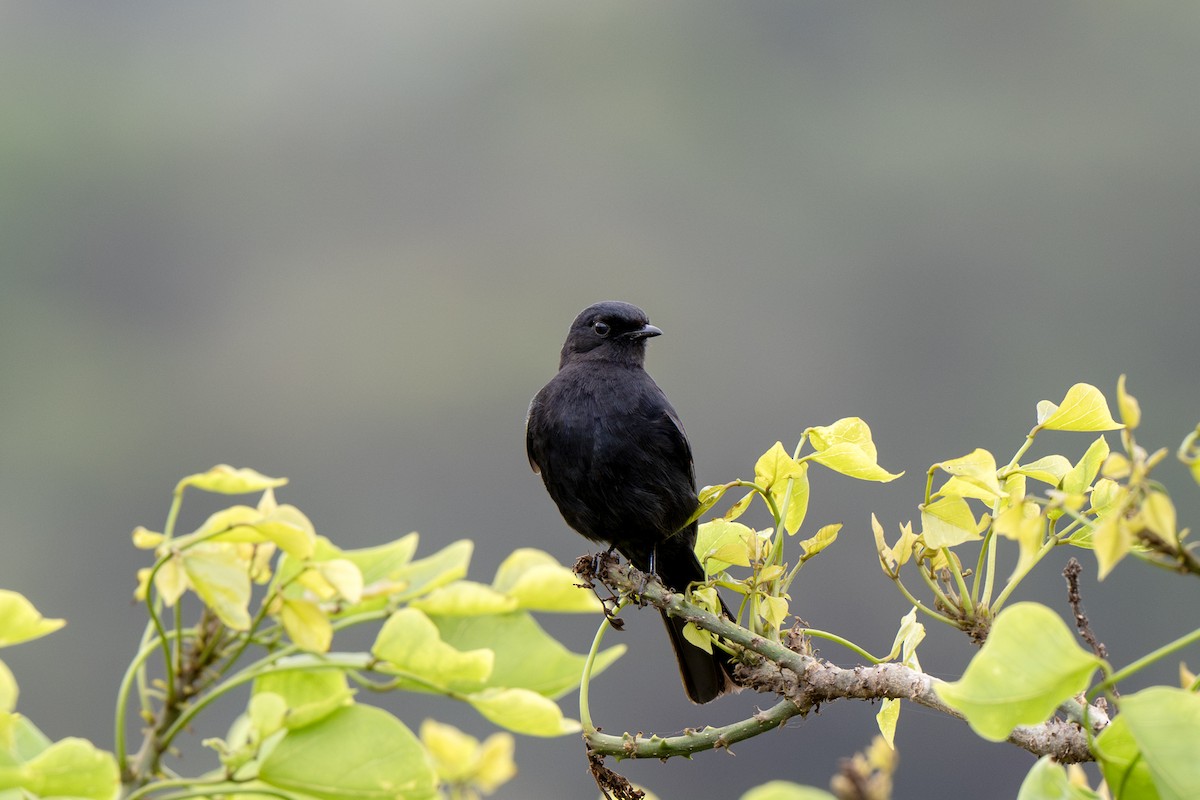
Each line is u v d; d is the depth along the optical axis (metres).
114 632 24.45
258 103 38.31
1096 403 4.25
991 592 4.30
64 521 28.91
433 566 4.00
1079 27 35.03
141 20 41.44
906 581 19.62
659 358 28.95
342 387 30.66
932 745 17.58
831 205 32.75
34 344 33.19
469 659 3.57
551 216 34.97
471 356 31.47
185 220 36.38
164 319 34.50
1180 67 33.41
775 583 4.45
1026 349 28.53
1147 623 18.09
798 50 37.31
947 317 29.77
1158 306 28.77
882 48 36.34
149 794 3.51
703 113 36.38
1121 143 31.75
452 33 39.84
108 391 32.09
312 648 3.51
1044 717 2.99
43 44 39.56
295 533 3.46
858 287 30.50
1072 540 4.26
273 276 34.69
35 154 36.16
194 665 3.64
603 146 35.59
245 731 3.91
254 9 41.50
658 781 18.16
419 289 33.72
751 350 29.80
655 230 34.59
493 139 36.81
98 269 35.12
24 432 30.05
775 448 4.42
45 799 3.29
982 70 34.44
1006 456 26.81
